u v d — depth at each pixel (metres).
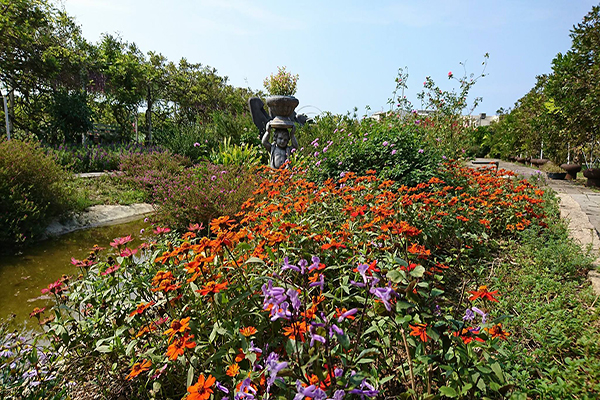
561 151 13.74
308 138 10.02
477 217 3.57
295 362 1.34
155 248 2.34
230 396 1.34
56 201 6.16
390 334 1.54
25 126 15.78
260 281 1.69
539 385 1.38
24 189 5.49
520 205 3.93
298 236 2.26
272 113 7.67
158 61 23.47
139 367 1.53
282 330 1.47
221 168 7.61
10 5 14.00
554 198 5.31
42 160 6.04
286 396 1.22
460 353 1.22
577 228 4.08
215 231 1.69
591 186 9.34
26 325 2.95
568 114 9.51
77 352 1.86
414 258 1.95
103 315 1.87
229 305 1.44
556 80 9.69
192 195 5.61
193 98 26.27
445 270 2.70
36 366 1.79
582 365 1.46
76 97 16.41
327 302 1.72
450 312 1.95
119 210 7.21
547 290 2.38
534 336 1.79
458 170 5.19
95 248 2.46
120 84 20.31
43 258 4.71
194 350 1.45
